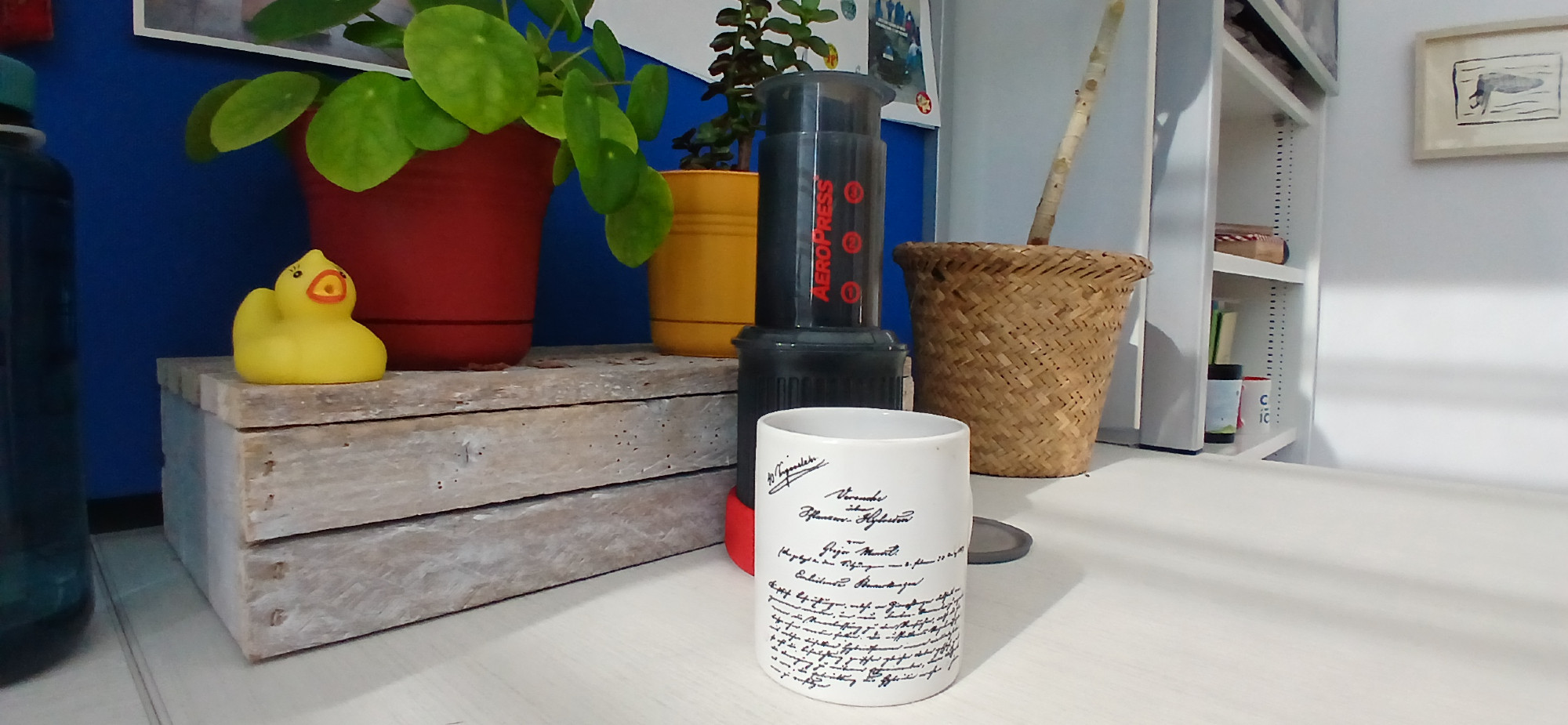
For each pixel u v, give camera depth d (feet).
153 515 1.71
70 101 1.59
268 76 1.21
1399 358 4.44
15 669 0.99
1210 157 2.92
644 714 0.94
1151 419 3.04
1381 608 1.32
